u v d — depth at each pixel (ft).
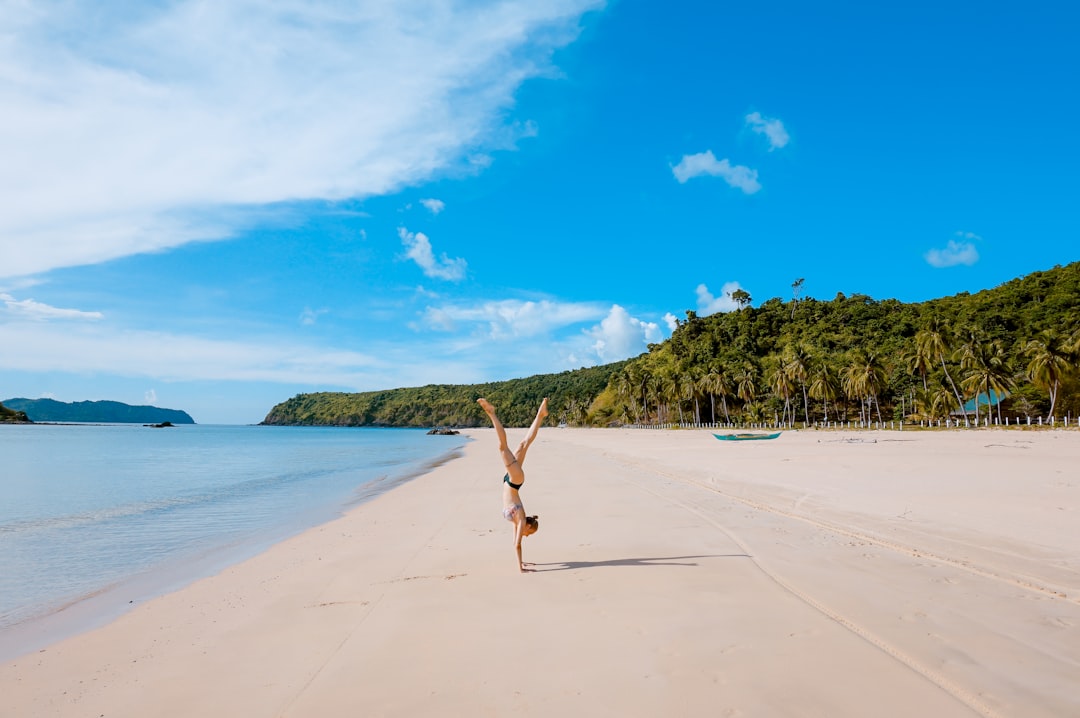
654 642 17.33
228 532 43.50
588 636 18.02
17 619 24.17
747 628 18.16
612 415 532.32
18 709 15.48
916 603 20.08
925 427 249.55
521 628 18.92
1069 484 43.01
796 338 440.45
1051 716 12.67
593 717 13.09
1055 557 24.70
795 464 69.15
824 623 18.43
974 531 29.66
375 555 31.30
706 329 520.42
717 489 51.88
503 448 26.35
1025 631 17.44
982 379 226.17
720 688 14.26
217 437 387.96
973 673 14.78
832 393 304.09
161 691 15.97
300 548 35.24
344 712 13.82
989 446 100.58
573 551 29.60
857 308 451.53
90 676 17.61
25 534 43.52
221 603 24.50
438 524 40.01
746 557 26.96
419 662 16.55
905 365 315.17
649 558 27.45
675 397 402.72
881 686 14.16
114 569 32.91
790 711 13.08
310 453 178.91
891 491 43.06
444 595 22.89
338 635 19.25
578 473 75.10
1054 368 211.20
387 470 104.78
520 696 14.24
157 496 67.56
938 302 418.51
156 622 22.65
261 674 16.55
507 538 33.81
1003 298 335.26
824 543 29.40
